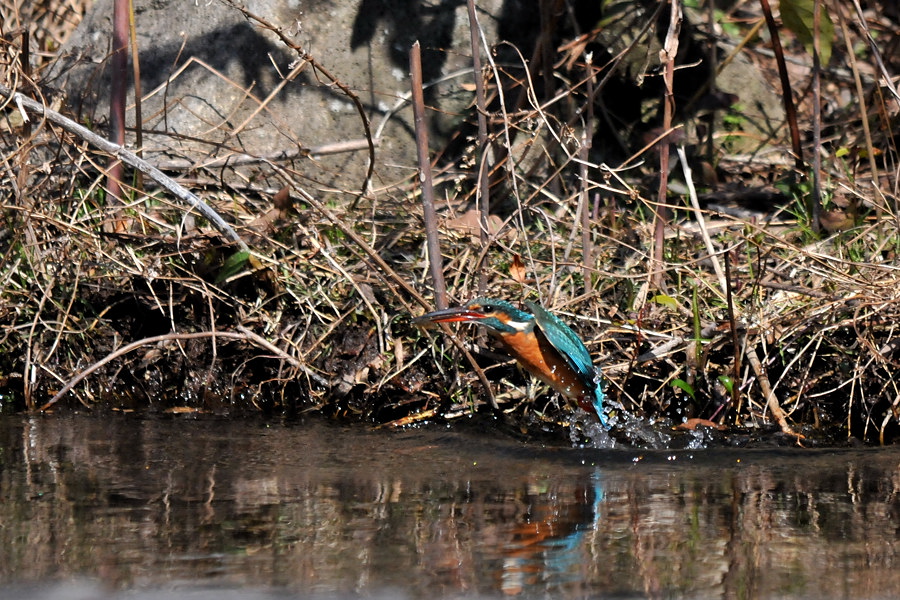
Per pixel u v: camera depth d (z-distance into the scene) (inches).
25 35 439.5
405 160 508.7
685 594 222.1
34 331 409.7
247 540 254.1
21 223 423.5
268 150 495.8
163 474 309.4
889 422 371.6
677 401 386.0
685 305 410.0
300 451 338.0
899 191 463.8
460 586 226.1
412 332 406.3
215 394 407.5
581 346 355.9
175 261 427.8
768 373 390.0
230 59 501.0
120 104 442.6
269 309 419.2
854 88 576.4
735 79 546.0
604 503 285.1
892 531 262.5
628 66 518.3
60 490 293.3
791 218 483.5
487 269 407.2
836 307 384.8
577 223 413.1
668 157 418.6
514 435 359.3
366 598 219.5
